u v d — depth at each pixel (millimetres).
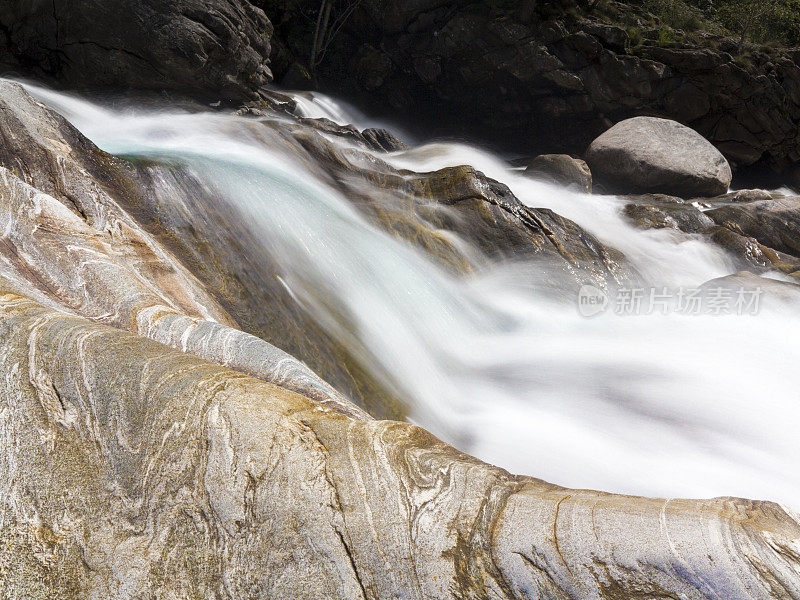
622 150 15773
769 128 20703
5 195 3148
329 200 7039
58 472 1940
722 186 15523
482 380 6043
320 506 1834
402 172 8922
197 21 13234
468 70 21031
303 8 22328
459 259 7648
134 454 1951
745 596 1634
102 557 1847
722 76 19938
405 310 6219
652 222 11758
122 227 3975
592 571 1731
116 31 12445
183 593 1802
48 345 2131
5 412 2018
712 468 4691
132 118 10953
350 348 5223
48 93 11508
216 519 1857
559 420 5344
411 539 1818
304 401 2152
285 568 1786
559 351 6758
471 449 4852
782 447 5020
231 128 8703
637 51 20125
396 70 22172
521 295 7711
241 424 1949
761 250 11203
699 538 1736
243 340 2701
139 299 2879
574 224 9195
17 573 1814
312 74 21781
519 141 21906
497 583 1756
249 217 5574
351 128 15305
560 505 1879
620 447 4941
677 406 5609
